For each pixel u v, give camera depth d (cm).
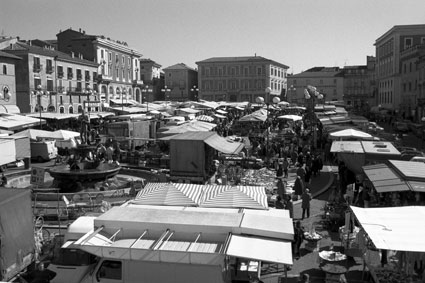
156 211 1134
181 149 2220
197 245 974
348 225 1462
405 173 1639
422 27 8219
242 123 5194
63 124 4734
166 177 2356
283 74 13238
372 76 11769
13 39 6281
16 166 3003
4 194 1098
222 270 917
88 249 953
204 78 12112
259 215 1109
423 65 6512
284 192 1919
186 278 931
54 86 6556
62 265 1077
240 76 11894
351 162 2208
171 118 4441
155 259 937
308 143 3925
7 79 5475
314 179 2633
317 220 1783
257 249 938
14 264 1069
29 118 3553
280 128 5075
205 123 3456
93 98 7744
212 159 2462
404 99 7850
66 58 6800
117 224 1044
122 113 5659
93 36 8025
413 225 1041
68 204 1789
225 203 1239
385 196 1678
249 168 2831
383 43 9438
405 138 4734
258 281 1069
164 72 12450
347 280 1220
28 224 1139
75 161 2267
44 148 3247
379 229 1016
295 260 1366
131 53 9562
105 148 3039
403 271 1175
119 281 989
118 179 2523
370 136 2717
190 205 1240
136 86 9906
